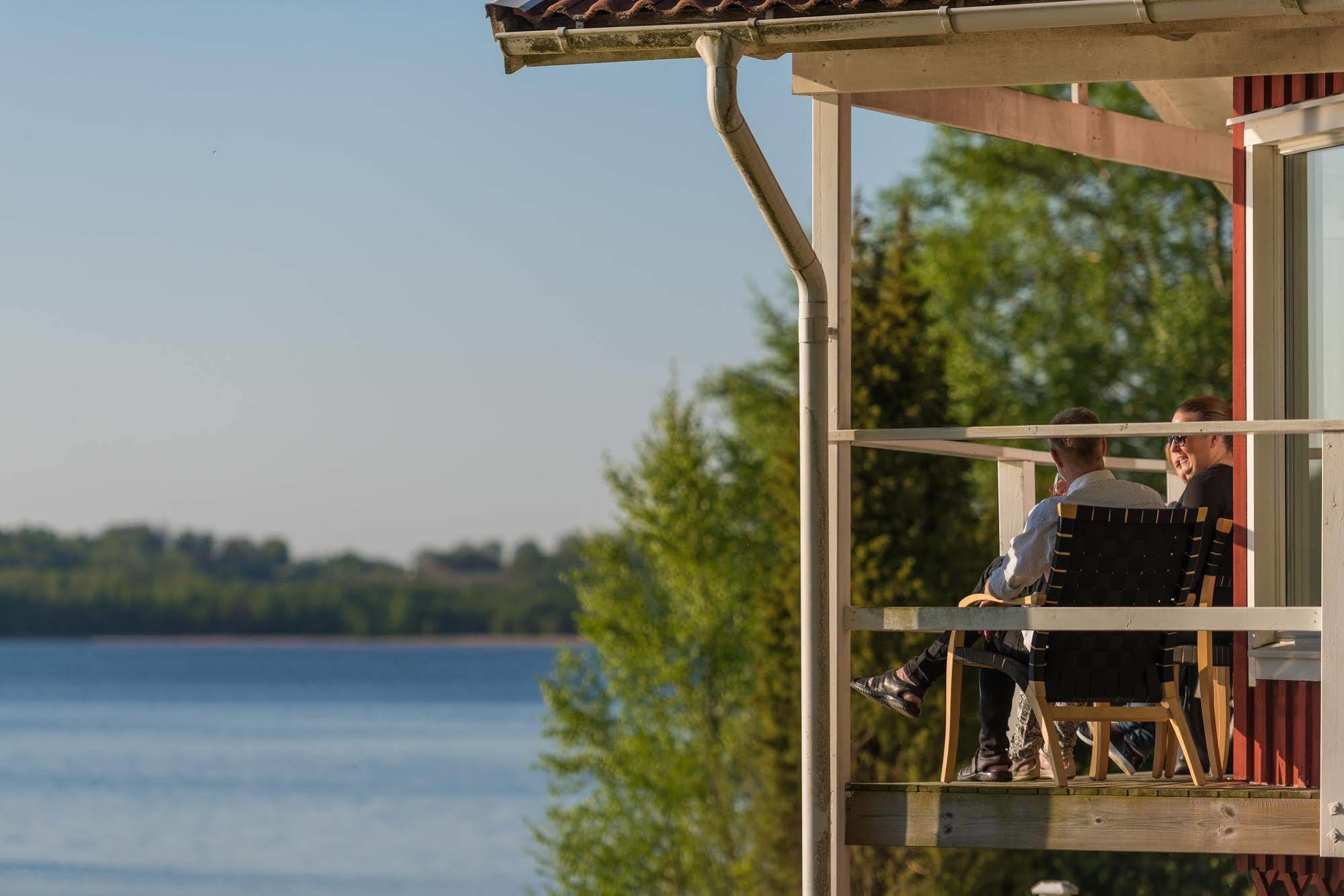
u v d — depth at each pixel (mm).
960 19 8789
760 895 38188
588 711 47656
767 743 36906
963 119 11969
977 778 10586
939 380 33375
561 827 47594
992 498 42156
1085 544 9539
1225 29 8859
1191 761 9719
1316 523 10977
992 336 46469
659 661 46781
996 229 47188
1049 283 45438
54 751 158125
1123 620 9359
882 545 32531
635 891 46469
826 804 9586
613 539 48250
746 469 53281
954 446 11578
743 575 47344
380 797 123312
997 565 10398
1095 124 13109
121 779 135750
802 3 8922
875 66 10070
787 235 9305
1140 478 41562
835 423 9977
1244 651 10977
